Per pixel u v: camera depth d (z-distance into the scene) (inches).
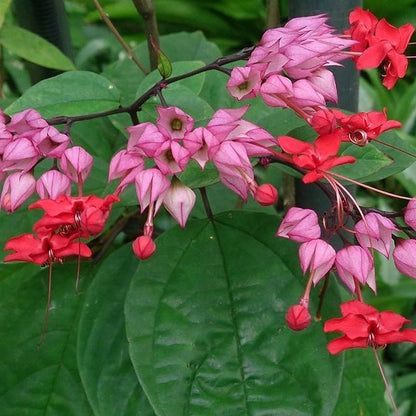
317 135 50.0
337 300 48.4
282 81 46.7
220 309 48.4
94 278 50.0
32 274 52.2
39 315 50.7
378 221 46.7
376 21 48.5
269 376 48.0
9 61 78.4
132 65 55.5
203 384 47.8
